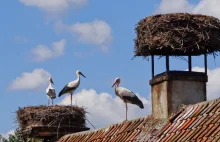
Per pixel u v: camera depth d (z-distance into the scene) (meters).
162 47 17.70
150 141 17.06
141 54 18.78
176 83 17.86
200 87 18.02
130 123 19.02
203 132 15.61
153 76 18.80
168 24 17.64
